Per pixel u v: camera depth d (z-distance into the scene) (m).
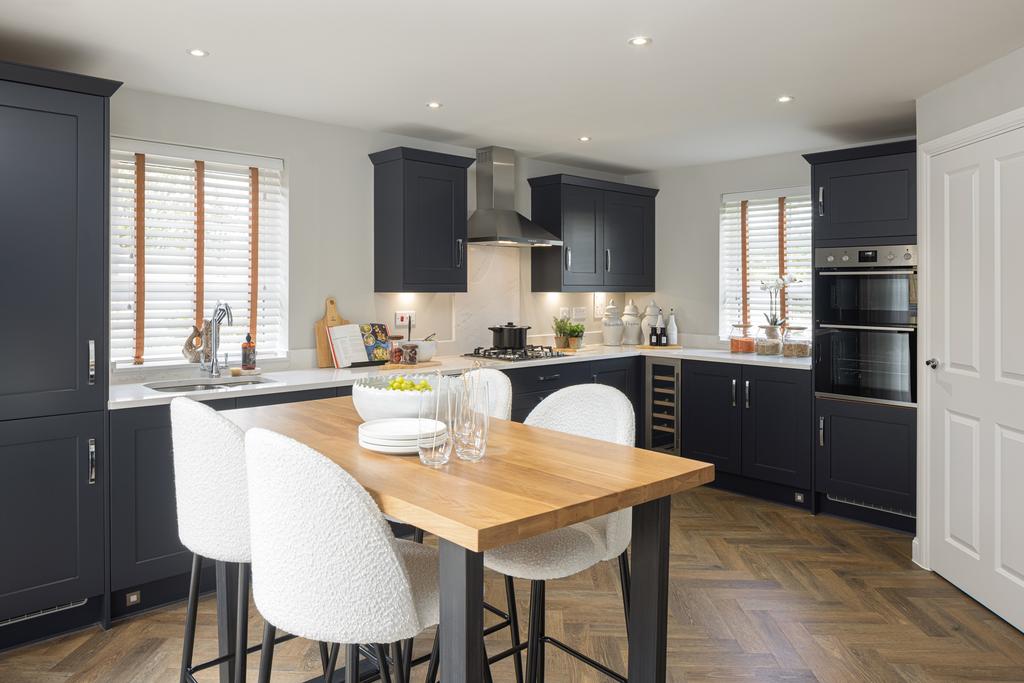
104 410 2.87
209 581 3.25
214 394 3.15
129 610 3.03
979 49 2.95
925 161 3.50
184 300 3.76
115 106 3.45
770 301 5.27
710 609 3.05
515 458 1.73
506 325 5.11
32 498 2.72
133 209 3.56
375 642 1.38
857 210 4.09
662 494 1.53
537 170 5.34
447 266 4.43
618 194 5.50
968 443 3.16
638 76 3.33
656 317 5.67
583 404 2.23
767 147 4.88
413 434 1.75
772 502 4.64
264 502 1.42
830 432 4.27
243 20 2.66
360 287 4.38
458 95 3.63
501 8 2.56
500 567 1.78
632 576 1.72
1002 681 2.47
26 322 2.68
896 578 3.38
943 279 3.33
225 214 3.88
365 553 1.35
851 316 4.14
